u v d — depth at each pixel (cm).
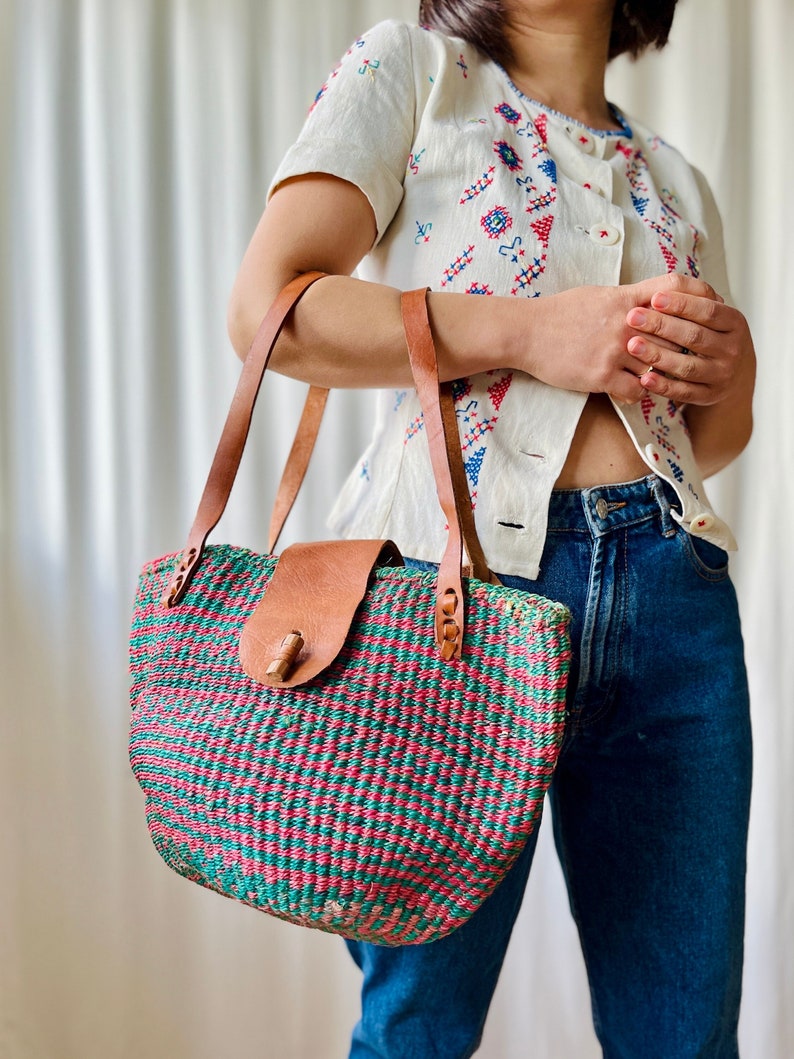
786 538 154
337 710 67
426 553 80
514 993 152
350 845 65
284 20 145
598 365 76
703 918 85
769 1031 153
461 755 66
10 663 138
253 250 81
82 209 139
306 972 149
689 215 98
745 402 97
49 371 139
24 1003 139
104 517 141
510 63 92
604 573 78
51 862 140
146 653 76
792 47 153
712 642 84
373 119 82
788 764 154
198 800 69
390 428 87
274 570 74
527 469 78
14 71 137
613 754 85
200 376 144
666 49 153
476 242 81
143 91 140
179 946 145
